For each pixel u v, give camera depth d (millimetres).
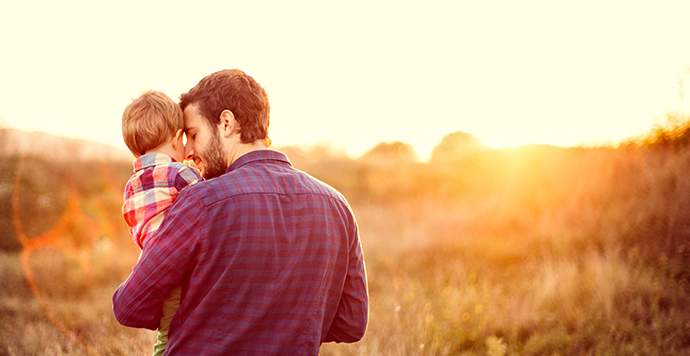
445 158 14953
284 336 1143
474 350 3248
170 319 1214
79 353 2922
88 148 11617
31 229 6711
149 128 1305
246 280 1094
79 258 5707
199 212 1072
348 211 1352
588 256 4590
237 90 1282
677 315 3199
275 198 1169
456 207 8188
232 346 1089
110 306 4184
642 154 5973
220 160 1306
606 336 3088
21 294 4422
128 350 2861
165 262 1061
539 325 3482
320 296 1223
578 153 7297
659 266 4047
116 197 9305
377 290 4934
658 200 4984
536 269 4781
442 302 4020
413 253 5992
